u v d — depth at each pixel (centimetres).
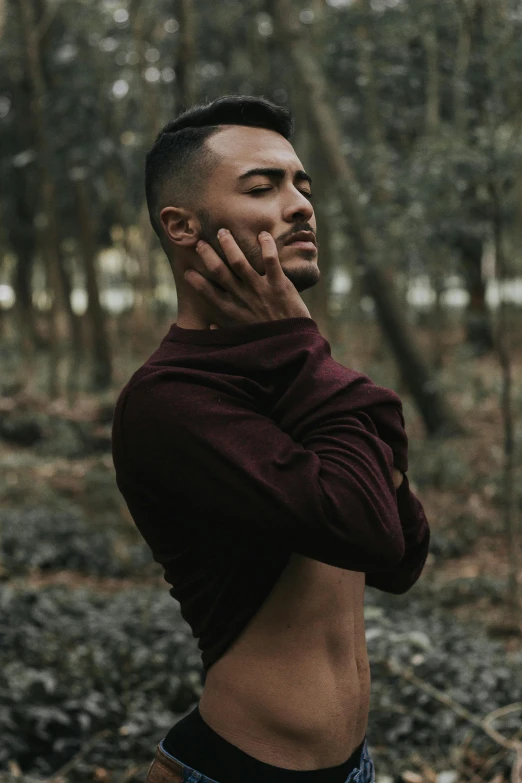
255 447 134
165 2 1205
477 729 393
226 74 1496
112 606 568
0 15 1104
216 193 146
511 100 630
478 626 599
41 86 1337
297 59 1030
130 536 843
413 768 369
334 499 129
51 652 465
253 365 142
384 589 172
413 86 895
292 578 146
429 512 890
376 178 862
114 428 148
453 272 1418
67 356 1928
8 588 549
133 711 408
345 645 151
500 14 621
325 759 146
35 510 861
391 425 141
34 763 379
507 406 609
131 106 1429
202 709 152
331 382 139
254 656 147
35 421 1243
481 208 730
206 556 147
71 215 1873
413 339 1159
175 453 138
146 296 1745
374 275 1134
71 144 1387
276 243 146
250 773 144
